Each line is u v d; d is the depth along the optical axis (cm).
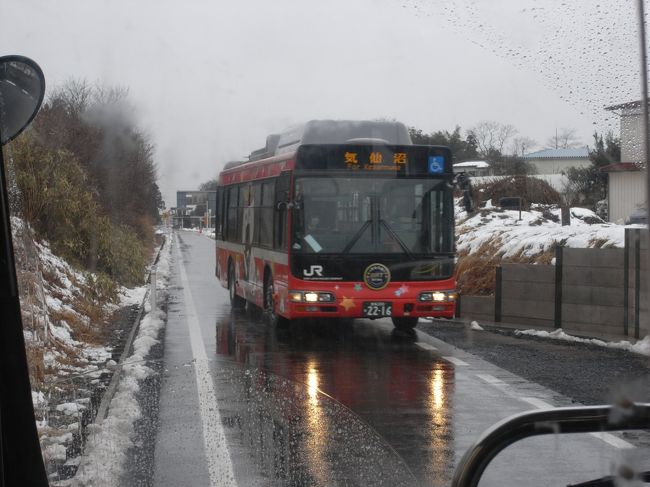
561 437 637
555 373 964
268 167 1410
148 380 924
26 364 325
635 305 1232
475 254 1888
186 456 607
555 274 1371
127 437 653
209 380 924
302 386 891
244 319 1568
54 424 698
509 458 579
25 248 1088
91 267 1919
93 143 2083
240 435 672
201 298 2036
